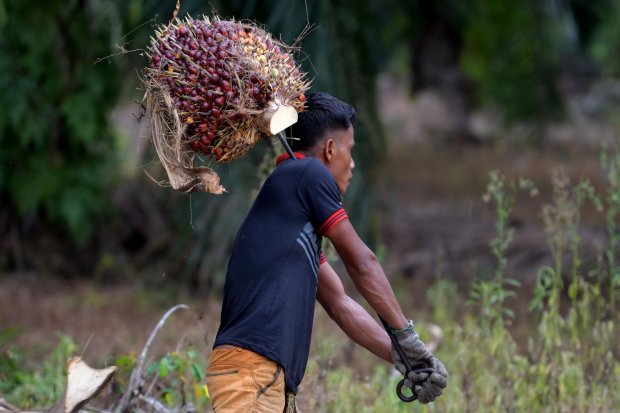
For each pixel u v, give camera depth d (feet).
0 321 38.22
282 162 17.80
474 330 27.68
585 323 26.53
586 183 27.17
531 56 54.13
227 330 17.33
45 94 45.75
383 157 42.04
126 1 40.32
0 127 44.93
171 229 47.32
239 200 38.75
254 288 17.11
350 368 31.89
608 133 101.71
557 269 26.78
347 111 18.20
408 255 50.80
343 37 38.83
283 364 16.89
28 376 27.94
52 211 46.83
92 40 45.68
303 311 17.17
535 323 37.19
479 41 81.41
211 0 36.94
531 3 53.31
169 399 23.07
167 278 45.73
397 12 66.54
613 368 25.91
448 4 72.49
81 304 41.52
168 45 16.92
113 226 48.70
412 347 17.48
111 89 46.26
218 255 41.32
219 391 17.12
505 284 44.78
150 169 43.39
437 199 66.13
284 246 17.07
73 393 18.29
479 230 53.21
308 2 37.52
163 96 16.92
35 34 44.91
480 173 77.61
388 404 25.68
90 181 47.21
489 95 83.51
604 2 61.46
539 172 76.48
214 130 16.88
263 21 38.17
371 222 40.01
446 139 93.40
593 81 112.88
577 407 25.12
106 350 33.45
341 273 44.16
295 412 17.57
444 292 41.68
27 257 47.34
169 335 36.17
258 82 16.76
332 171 18.15
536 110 54.95
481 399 25.31
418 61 89.56
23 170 46.62
